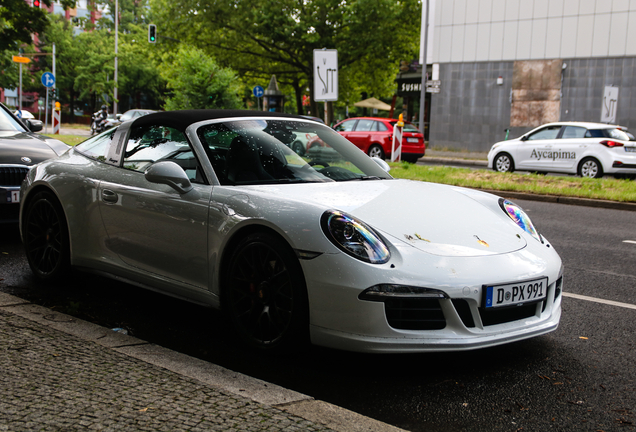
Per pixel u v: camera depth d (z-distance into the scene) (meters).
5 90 67.00
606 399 2.71
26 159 5.50
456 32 25.72
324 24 27.66
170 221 3.45
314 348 3.25
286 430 2.08
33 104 68.81
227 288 3.21
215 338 3.38
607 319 3.95
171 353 2.90
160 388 2.38
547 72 23.95
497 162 16.25
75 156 4.33
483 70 25.30
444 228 3.14
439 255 2.89
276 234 3.00
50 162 4.41
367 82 33.66
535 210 9.74
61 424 2.04
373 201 3.27
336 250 2.79
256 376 2.87
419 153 19.08
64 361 2.62
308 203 3.01
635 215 9.55
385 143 18.22
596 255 6.16
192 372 2.69
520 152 15.70
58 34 59.59
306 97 36.34
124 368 2.58
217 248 3.20
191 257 3.36
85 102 67.69
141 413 2.15
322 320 2.83
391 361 3.10
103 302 3.98
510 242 3.22
